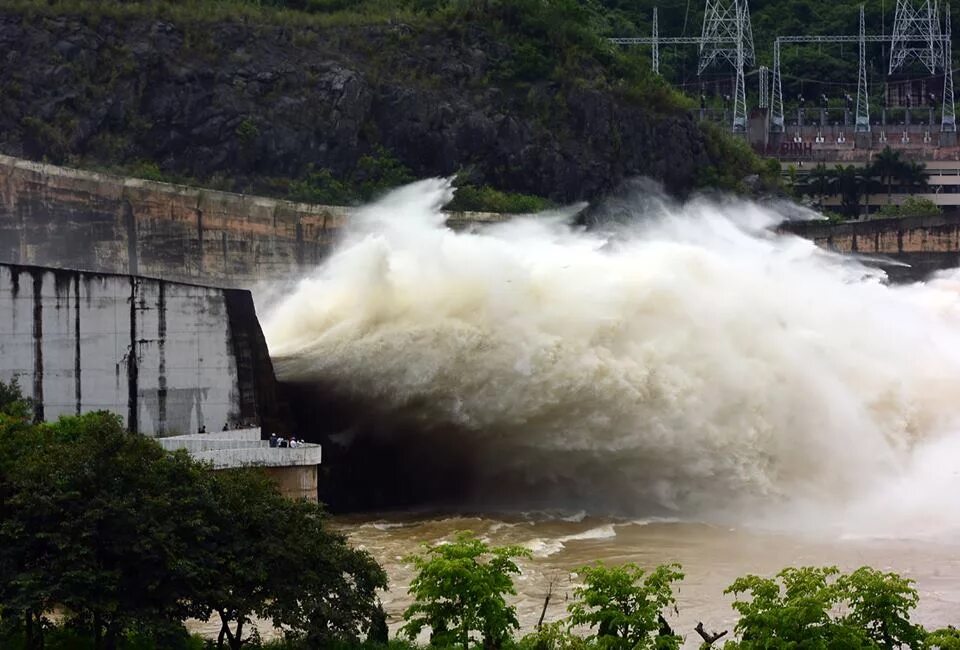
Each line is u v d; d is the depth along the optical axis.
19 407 70.38
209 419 81.81
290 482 73.56
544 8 199.62
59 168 140.00
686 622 65.38
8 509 55.06
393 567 75.38
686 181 193.25
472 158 182.88
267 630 62.62
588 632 62.81
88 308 80.19
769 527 89.94
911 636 51.69
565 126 189.00
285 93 178.50
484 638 55.22
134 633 56.47
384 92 183.38
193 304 81.69
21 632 55.31
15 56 170.12
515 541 83.56
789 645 49.88
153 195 141.50
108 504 53.56
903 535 87.12
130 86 172.38
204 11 183.38
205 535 54.97
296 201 160.88
